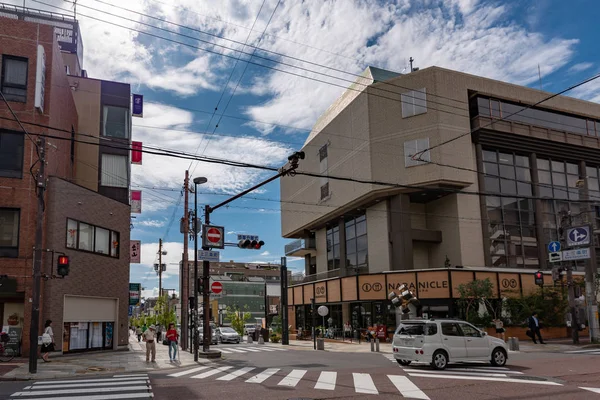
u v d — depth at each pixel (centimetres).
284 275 3588
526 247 3756
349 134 3969
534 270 3591
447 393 1110
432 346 1586
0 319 2286
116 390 1223
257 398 1075
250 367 1778
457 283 3153
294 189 5066
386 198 3728
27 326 2208
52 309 2330
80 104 3481
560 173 4091
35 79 2383
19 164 2317
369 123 3691
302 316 4481
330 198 4222
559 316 3212
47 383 1395
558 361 1808
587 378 1334
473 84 3656
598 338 2736
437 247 3709
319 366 1775
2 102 2316
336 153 4178
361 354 2409
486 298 3047
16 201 2273
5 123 2309
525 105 3853
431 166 3419
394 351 1712
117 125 3550
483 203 3609
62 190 2475
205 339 2252
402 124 3566
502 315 3125
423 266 3750
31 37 2430
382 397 1069
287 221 5188
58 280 2392
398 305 2716
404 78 3612
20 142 2336
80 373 1653
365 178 3675
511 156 3853
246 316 6234
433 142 3438
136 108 4000
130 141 3578
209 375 1551
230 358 2214
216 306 6450
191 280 9494
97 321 2758
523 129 3772
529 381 1283
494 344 1672
